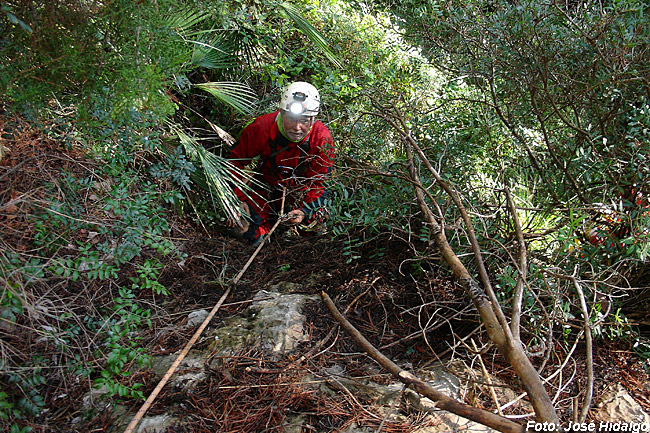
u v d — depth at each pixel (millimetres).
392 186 3107
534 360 2625
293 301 2936
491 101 3701
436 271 3053
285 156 3783
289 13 4461
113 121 2334
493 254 2693
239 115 4738
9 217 2604
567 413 2320
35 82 2062
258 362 2557
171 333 2789
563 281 2613
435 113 3736
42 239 2438
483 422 1866
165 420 2193
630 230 2666
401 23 4238
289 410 2277
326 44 4559
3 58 1967
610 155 2814
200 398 2332
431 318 2652
